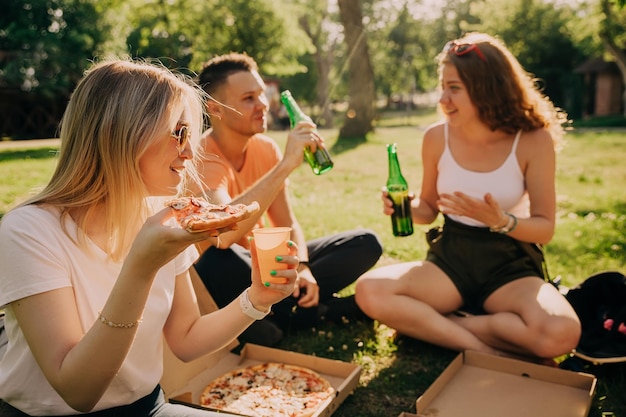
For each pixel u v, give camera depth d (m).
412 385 2.88
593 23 25.33
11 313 1.59
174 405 1.85
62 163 1.63
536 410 2.54
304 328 3.52
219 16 25.20
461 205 3.02
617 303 3.20
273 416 2.39
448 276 3.21
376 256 3.61
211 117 3.26
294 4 32.97
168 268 1.86
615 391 2.77
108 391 1.71
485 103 3.14
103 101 1.56
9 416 1.69
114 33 22.42
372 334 3.44
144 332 1.75
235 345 3.06
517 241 3.15
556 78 34.09
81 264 1.62
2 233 1.55
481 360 2.92
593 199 7.58
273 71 28.52
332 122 36.34
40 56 20.36
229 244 3.07
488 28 36.03
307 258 3.36
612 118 29.86
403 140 16.33
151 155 1.59
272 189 3.00
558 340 2.84
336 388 2.74
